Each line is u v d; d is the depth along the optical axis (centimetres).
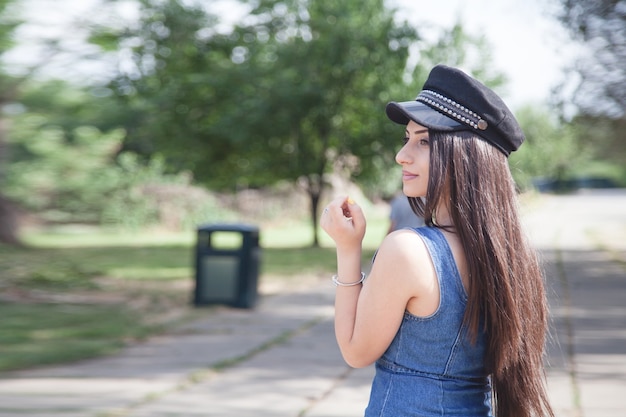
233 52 2189
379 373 189
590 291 1349
